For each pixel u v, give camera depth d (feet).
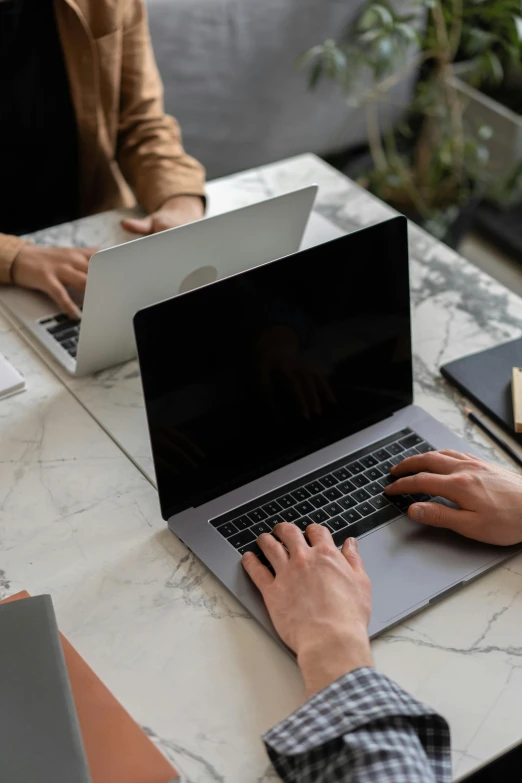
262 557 3.29
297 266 3.53
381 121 10.14
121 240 5.12
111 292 3.79
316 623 2.92
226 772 2.66
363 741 2.57
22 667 2.72
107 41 5.68
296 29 8.82
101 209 6.46
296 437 3.73
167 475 3.38
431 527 3.47
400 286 3.86
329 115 9.69
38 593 3.16
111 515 3.50
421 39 8.64
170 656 2.99
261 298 3.46
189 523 3.42
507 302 4.85
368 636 3.02
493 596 3.26
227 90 8.80
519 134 9.25
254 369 3.52
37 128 5.99
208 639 3.05
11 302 4.61
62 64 5.80
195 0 8.11
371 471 3.71
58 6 5.53
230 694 2.87
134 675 2.92
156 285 3.97
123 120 6.05
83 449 3.80
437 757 2.69
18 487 3.59
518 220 9.61
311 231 5.13
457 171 9.21
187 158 5.79
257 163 9.59
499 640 3.10
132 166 5.89
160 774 2.59
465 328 4.63
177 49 8.26
